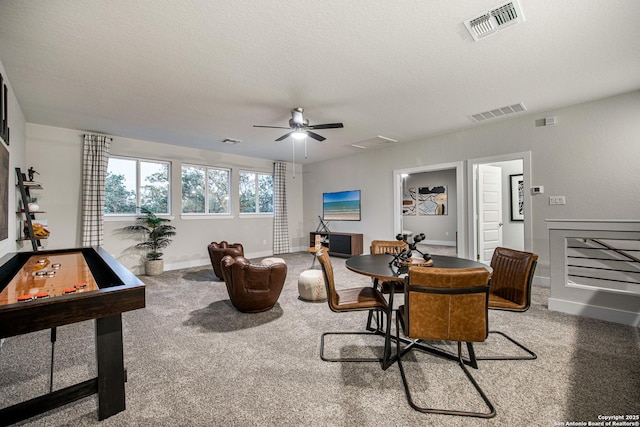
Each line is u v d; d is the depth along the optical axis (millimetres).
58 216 4414
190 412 1544
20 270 2027
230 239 6527
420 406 1579
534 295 3566
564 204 3758
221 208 6461
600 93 3318
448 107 3703
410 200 9312
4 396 1690
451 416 1502
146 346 2311
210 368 1983
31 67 2588
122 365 1531
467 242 4746
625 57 2531
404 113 3908
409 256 2264
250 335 2518
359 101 3473
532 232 4020
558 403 1591
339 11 1910
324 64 2602
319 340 2416
